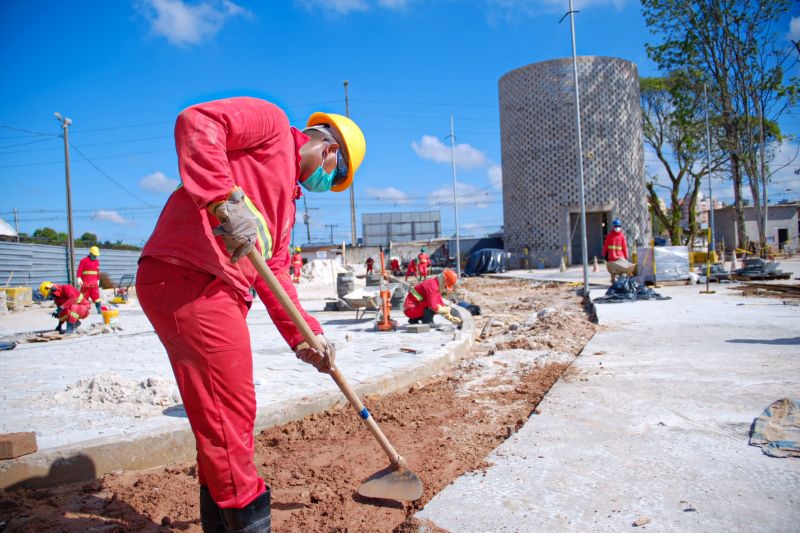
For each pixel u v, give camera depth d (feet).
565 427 10.82
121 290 75.05
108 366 20.77
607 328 24.45
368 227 201.98
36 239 109.40
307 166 7.49
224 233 5.63
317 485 9.16
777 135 93.30
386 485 8.32
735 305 30.37
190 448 11.00
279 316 7.52
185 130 5.71
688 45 87.25
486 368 18.25
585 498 7.75
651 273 47.47
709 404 11.76
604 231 116.37
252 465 6.55
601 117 105.91
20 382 17.85
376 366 18.04
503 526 7.08
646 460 8.96
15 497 9.00
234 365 6.28
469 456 10.12
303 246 181.57
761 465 8.51
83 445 9.98
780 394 12.19
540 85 107.76
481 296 51.47
